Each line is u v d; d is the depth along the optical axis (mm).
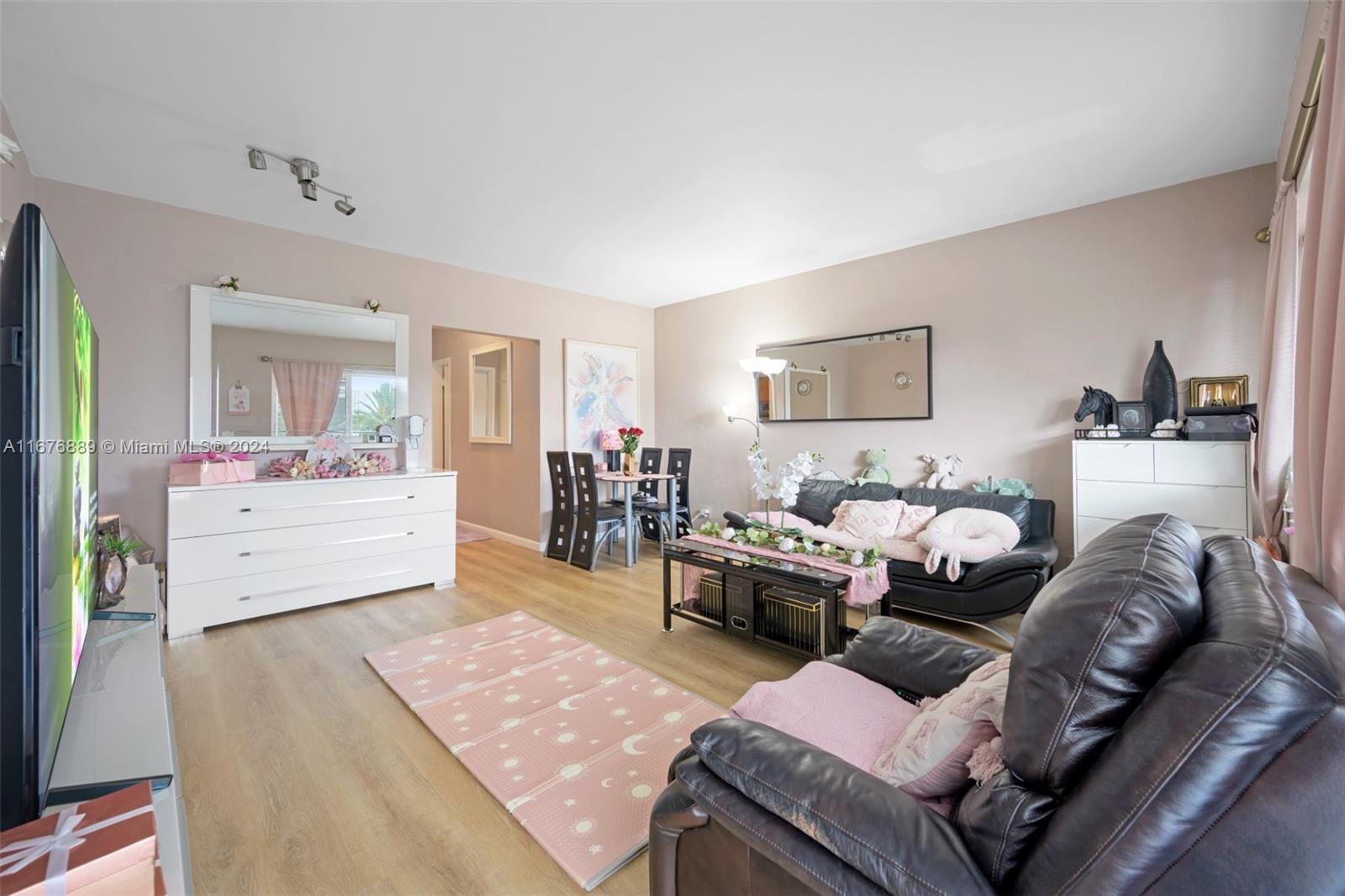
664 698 2352
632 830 1584
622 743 2010
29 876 650
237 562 3203
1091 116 2479
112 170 2934
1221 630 707
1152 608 747
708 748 1026
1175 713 642
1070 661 758
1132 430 3098
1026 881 723
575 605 3650
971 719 1038
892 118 2473
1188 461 2852
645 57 2070
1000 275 3809
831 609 2488
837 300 4688
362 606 3609
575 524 4859
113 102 2324
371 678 2547
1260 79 2217
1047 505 3453
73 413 1154
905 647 1674
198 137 2609
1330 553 1105
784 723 1363
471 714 2213
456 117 2451
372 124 2510
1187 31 1950
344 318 4055
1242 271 2979
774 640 2744
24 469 792
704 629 3217
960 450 4016
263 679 2529
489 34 1945
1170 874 634
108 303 3201
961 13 1860
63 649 1044
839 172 2998
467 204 3406
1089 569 869
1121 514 3045
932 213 3590
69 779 969
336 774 1837
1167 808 625
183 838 1422
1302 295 1413
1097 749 736
